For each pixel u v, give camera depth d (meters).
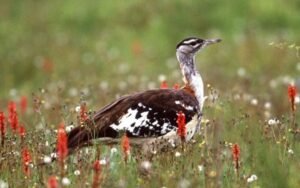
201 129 12.66
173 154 11.02
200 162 10.85
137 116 11.41
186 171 10.34
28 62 25.30
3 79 24.33
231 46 25.61
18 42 27.62
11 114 11.47
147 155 11.08
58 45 27.03
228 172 10.67
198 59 24.34
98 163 9.59
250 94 17.62
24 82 24.58
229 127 12.81
